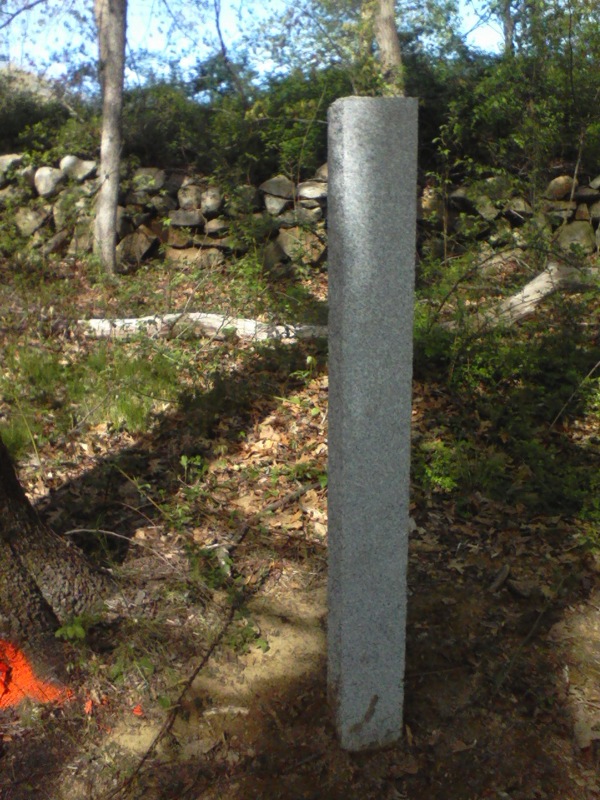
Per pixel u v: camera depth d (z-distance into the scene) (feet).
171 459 13.37
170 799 7.56
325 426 14.61
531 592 10.44
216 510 11.98
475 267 19.47
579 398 15.21
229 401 15.38
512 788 7.78
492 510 12.28
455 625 9.93
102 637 9.10
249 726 8.38
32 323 19.16
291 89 30.86
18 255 26.66
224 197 28.76
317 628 9.83
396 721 8.08
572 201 27.40
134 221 29.04
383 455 6.94
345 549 7.20
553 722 8.55
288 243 27.86
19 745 8.01
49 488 12.40
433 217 27.58
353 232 6.36
